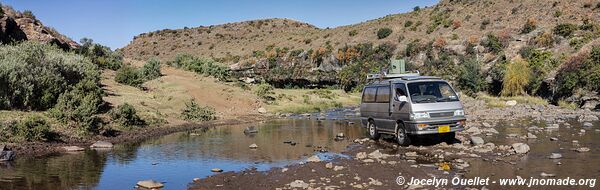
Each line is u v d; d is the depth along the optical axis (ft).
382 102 51.93
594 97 102.99
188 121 81.05
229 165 39.17
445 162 37.42
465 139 50.52
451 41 218.79
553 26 196.13
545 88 127.24
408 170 34.27
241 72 265.54
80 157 43.47
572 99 109.40
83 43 150.00
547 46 171.12
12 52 69.10
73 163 40.11
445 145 46.11
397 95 48.96
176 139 58.39
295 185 29.73
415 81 48.26
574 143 46.47
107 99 80.43
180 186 31.22
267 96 128.26
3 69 60.44
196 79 130.93
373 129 54.34
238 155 44.47
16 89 61.77
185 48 380.99
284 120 89.81
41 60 71.00
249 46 348.38
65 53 92.79
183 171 36.63
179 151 47.55
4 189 30.19
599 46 117.39
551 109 98.53
